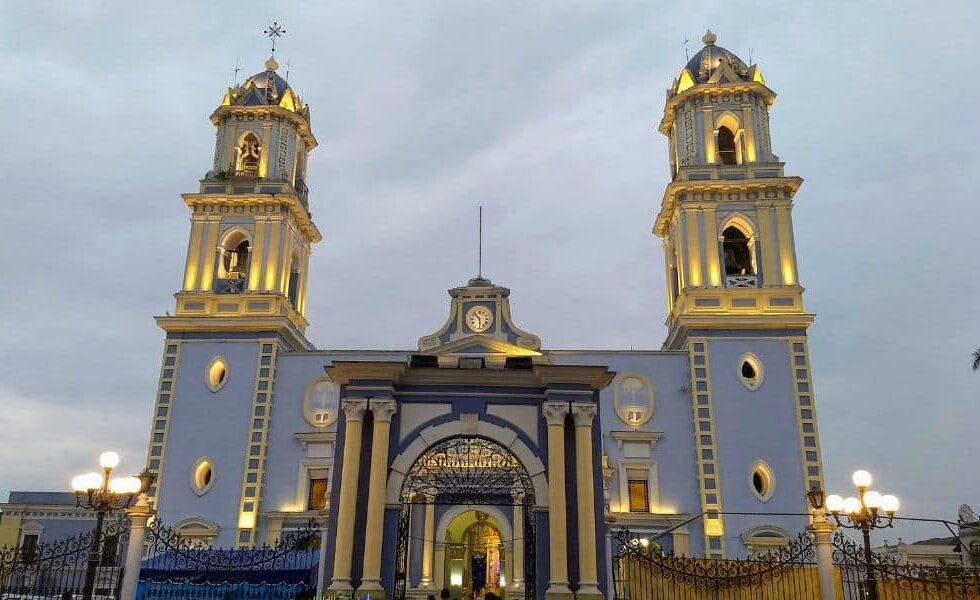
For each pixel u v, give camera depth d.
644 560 24.75
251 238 44.72
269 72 50.50
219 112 47.75
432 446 23.31
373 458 22.64
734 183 43.56
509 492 31.92
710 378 40.66
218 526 38.88
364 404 23.19
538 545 22.17
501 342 40.81
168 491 39.75
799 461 39.06
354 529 22.20
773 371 40.66
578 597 21.36
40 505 49.59
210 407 41.28
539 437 23.38
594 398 23.84
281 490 39.84
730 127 46.59
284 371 42.06
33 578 29.39
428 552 39.50
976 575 24.30
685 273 42.88
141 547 22.00
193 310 43.31
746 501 38.53
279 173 46.75
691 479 39.41
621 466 39.78
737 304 41.97
